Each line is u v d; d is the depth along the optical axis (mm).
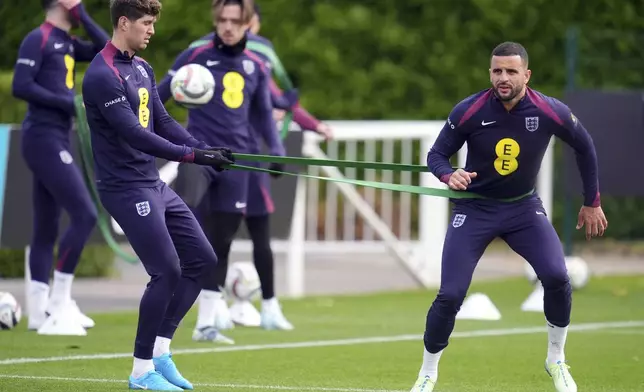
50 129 34938
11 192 41938
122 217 25250
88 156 35125
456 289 24344
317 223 52531
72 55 35719
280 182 46781
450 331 24562
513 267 60438
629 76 62531
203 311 34875
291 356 32219
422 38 67375
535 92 25094
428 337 24562
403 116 67000
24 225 42031
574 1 67312
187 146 25781
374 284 53531
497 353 33438
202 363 30562
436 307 24406
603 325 40406
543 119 24766
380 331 38156
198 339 34844
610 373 30094
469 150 25359
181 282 26406
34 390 25484
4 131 42062
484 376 29344
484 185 25125
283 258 60688
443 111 67062
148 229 25141
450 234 25172
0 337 34812
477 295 42969
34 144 34938
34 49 34688
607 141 51875
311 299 47844
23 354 31375
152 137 24812
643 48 62719
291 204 47000
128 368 29188
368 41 67125
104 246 46656
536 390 27297
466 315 42344
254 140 35969
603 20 67500
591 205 26156
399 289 51875
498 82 24266
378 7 67438
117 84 24828
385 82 67000
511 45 24406
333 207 52344
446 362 31672
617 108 52000
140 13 24938
